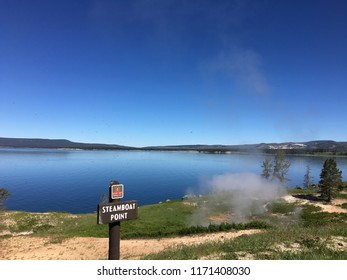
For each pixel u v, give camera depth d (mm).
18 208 87938
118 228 9344
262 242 14961
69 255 24016
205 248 15516
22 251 26297
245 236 20078
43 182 143125
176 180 154000
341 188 66375
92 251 25250
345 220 38906
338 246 12961
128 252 23281
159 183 145000
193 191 101250
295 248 13156
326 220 40156
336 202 54719
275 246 13594
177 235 30328
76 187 129750
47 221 49125
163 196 111812
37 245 28828
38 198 104125
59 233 38656
